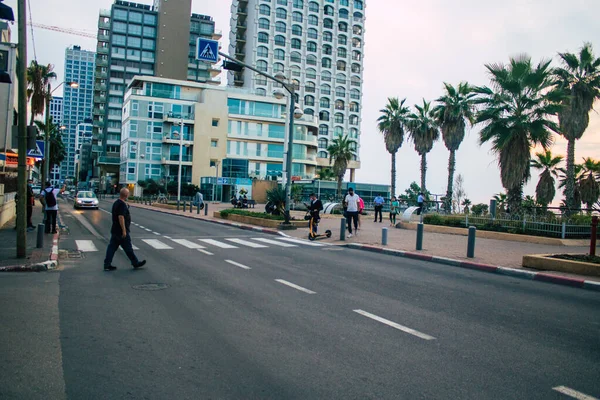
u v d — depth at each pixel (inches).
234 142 2706.7
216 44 613.6
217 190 2330.2
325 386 152.5
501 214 767.7
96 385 150.2
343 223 649.6
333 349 189.9
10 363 168.1
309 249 557.3
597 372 171.3
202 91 2652.6
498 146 772.0
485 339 209.2
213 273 368.8
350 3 3745.1
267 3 3427.7
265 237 697.6
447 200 1231.5
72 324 219.1
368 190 2239.2
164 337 201.8
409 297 295.7
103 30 3767.2
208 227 876.6
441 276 387.2
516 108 791.1
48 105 1596.9
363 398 143.9
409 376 163.0
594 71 1045.2
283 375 161.2
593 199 1358.3
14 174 909.2
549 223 666.2
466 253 512.4
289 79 1037.2
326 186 2129.7
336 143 2079.2
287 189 810.2
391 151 1700.3
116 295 284.5
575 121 1038.4
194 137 2573.8
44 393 143.6
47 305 255.9
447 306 273.3
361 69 3777.1
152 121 2554.1
